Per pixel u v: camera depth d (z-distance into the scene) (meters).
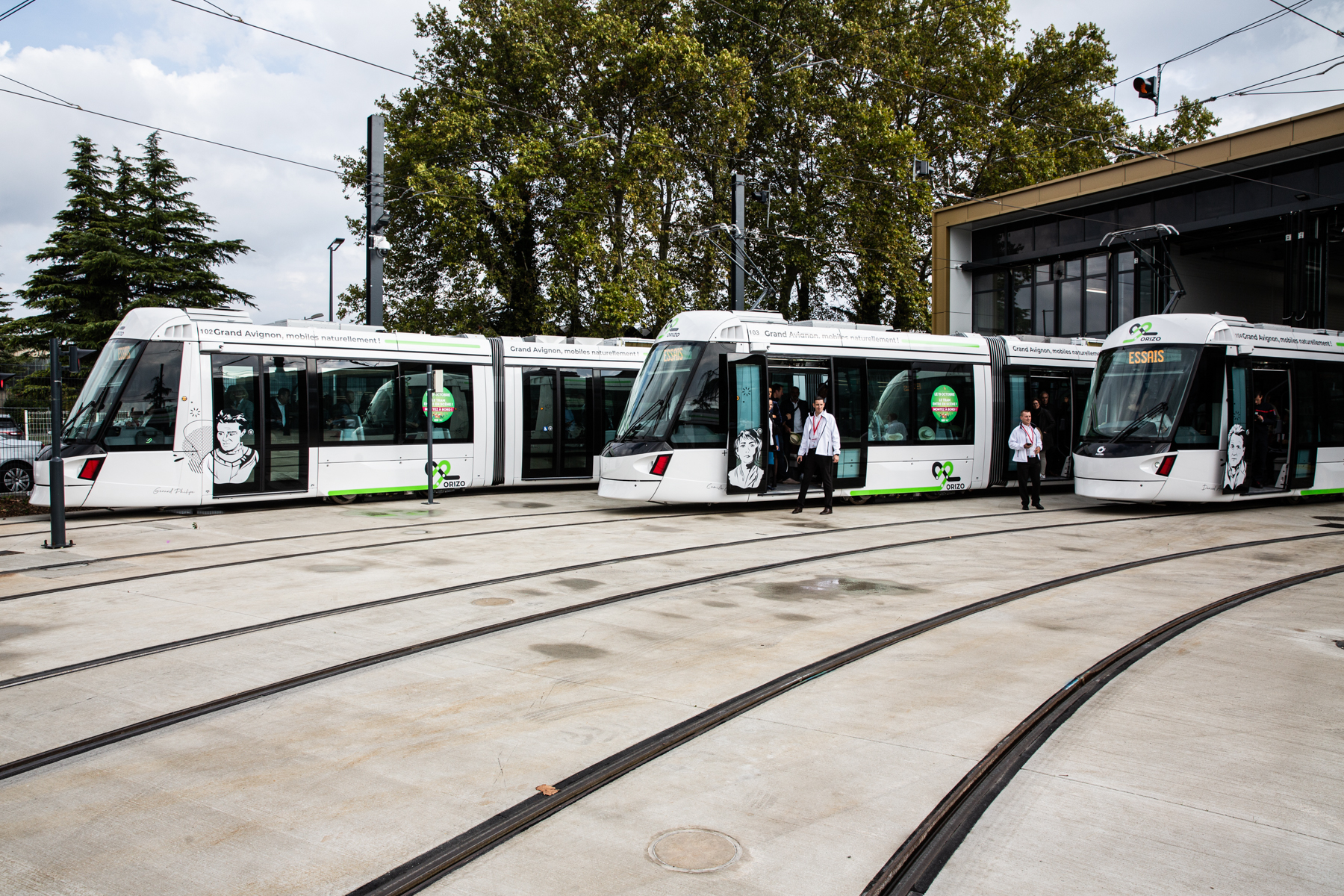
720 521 14.47
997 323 31.62
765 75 35.03
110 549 11.69
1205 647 6.89
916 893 3.50
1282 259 29.33
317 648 7.03
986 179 38.16
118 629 7.62
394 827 4.08
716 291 34.94
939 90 37.09
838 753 4.88
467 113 28.98
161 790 4.52
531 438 19.25
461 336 18.66
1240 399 15.91
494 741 5.10
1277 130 22.36
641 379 16.31
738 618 7.91
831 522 14.37
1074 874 3.62
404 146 30.45
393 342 17.48
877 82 35.84
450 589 9.14
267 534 13.00
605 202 30.02
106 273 40.75
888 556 11.11
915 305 34.75
